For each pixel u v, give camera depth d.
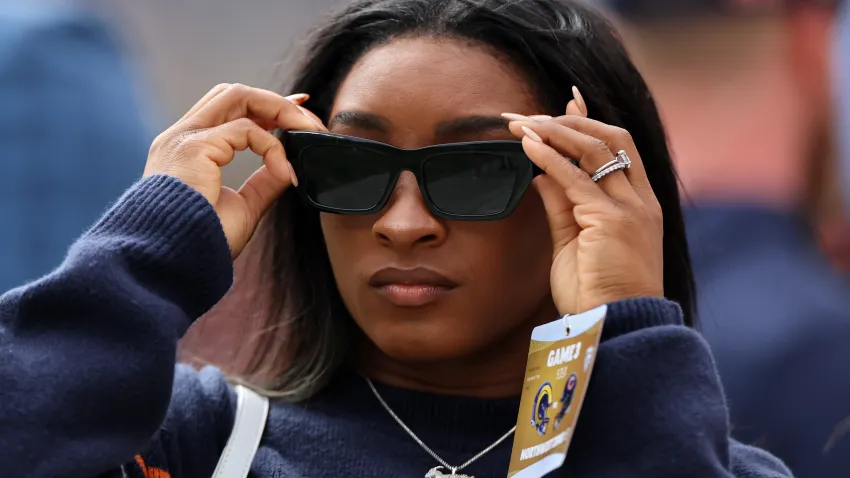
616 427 7.31
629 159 7.80
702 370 7.43
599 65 8.65
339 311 8.82
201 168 7.84
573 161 7.89
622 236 7.61
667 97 11.30
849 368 10.41
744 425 10.51
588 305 7.55
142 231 7.56
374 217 7.94
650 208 7.79
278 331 9.07
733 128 11.21
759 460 8.66
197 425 8.37
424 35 8.12
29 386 7.16
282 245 9.09
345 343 8.80
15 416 7.09
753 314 10.66
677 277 9.12
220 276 7.68
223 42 21.02
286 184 8.14
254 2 21.14
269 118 8.18
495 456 8.25
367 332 8.12
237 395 8.60
